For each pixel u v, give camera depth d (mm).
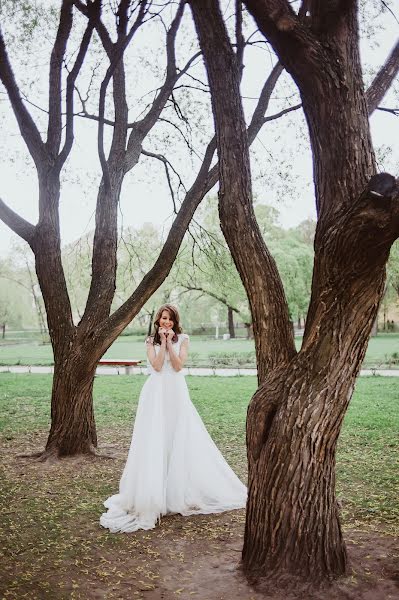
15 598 3506
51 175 7430
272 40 3309
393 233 2893
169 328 5402
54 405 7477
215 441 8492
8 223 7602
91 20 6418
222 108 3889
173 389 5344
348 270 3143
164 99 8211
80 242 10477
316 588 3406
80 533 4684
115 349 35750
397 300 42938
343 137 3287
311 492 3518
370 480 6109
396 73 4184
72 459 7246
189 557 4117
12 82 7125
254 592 3453
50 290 7426
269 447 3562
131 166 8055
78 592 3590
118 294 15227
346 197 3248
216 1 3828
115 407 11836
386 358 21125
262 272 3752
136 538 4543
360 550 4016
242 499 5371
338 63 3281
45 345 44281
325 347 3387
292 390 3508
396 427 9055
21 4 7824
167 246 7211
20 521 4984
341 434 8648
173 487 5133
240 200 3822
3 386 15977
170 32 7840
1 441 8570
